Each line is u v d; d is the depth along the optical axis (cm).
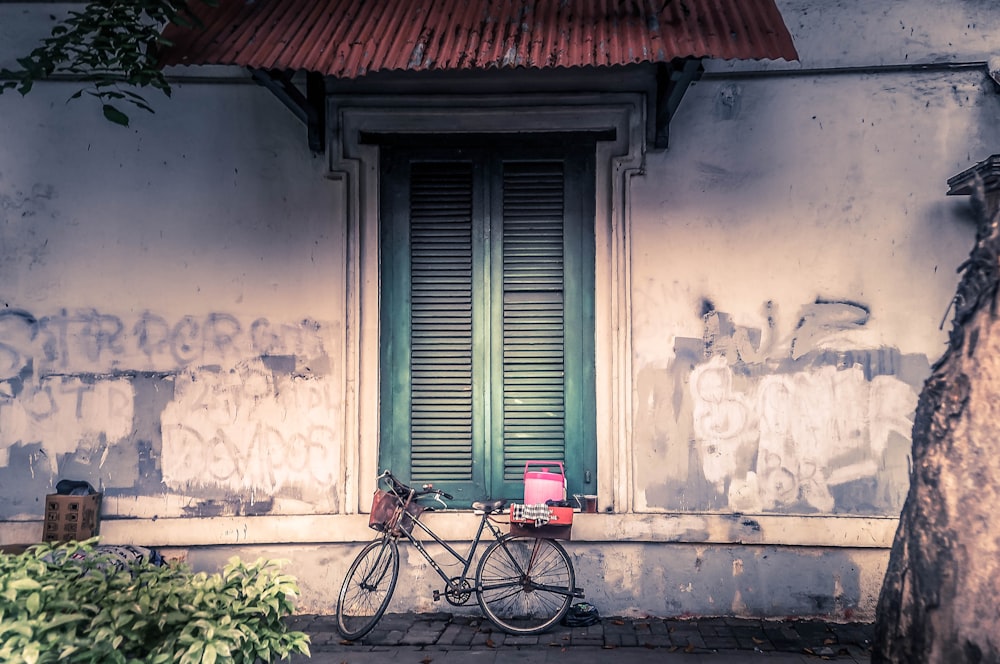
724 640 542
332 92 611
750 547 586
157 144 612
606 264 605
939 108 591
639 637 549
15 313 604
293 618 589
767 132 599
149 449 603
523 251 623
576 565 594
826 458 588
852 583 579
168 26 532
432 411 624
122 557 533
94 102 611
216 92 614
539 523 557
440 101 610
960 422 250
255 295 610
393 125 613
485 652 521
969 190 555
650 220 602
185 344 607
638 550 592
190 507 602
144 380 605
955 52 588
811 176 596
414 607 598
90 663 265
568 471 614
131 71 507
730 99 601
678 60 516
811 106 597
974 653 226
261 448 604
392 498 570
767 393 592
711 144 601
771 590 584
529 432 620
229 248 611
